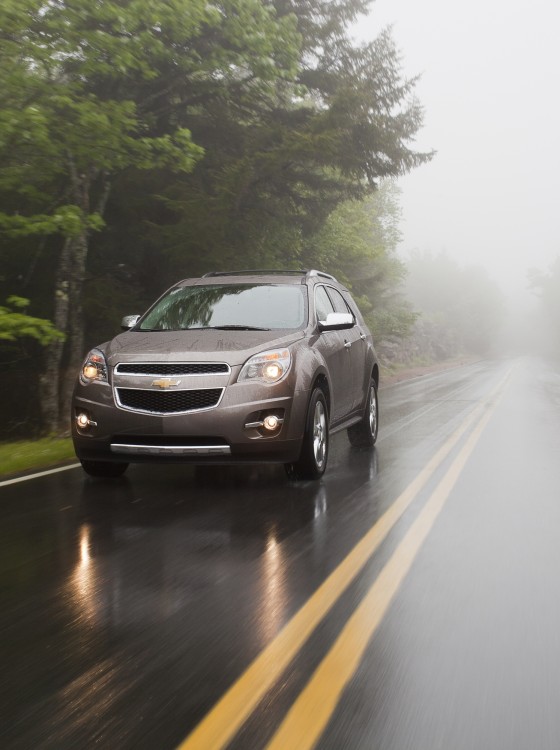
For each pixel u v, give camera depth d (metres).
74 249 13.78
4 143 11.97
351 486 7.66
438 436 12.02
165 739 2.73
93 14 12.13
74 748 2.67
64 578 4.71
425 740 2.71
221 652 3.53
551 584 4.56
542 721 2.85
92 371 7.61
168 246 17.48
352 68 20.75
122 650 3.57
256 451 7.20
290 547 5.39
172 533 5.82
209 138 19.31
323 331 8.59
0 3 10.96
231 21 14.28
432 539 5.60
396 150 19.80
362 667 3.34
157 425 7.18
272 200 19.86
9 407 18.06
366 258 30.98
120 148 13.01
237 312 8.58
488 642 3.64
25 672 3.33
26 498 7.19
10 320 10.77
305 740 2.71
